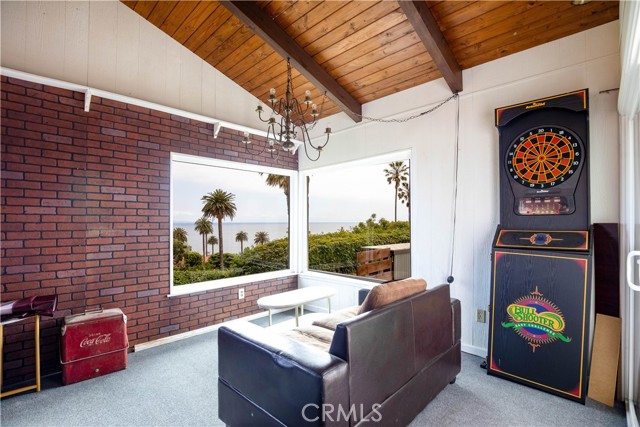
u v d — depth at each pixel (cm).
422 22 240
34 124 260
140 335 314
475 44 275
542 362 228
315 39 301
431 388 206
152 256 323
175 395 231
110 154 299
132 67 320
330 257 447
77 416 206
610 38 231
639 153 198
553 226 241
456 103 309
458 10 247
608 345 216
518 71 273
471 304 296
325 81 339
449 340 230
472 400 217
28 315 230
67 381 245
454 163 309
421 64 311
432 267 323
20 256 251
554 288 227
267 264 448
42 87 265
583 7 225
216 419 203
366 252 404
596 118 235
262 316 414
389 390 169
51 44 274
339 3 263
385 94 365
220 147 383
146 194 321
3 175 246
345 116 411
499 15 246
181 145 348
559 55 253
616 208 225
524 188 256
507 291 247
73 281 276
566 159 237
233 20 310
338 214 437
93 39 297
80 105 284
